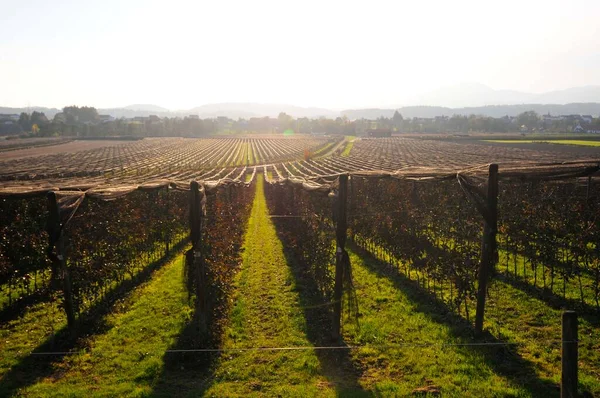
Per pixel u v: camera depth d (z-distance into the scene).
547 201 13.77
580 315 9.75
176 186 14.34
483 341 8.61
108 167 56.44
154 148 112.94
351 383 7.29
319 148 111.12
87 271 10.39
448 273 10.63
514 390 6.72
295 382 7.37
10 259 11.72
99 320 10.13
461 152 66.94
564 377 4.95
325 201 12.56
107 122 199.38
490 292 11.47
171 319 10.24
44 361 8.20
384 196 16.45
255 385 7.29
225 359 8.25
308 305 11.22
